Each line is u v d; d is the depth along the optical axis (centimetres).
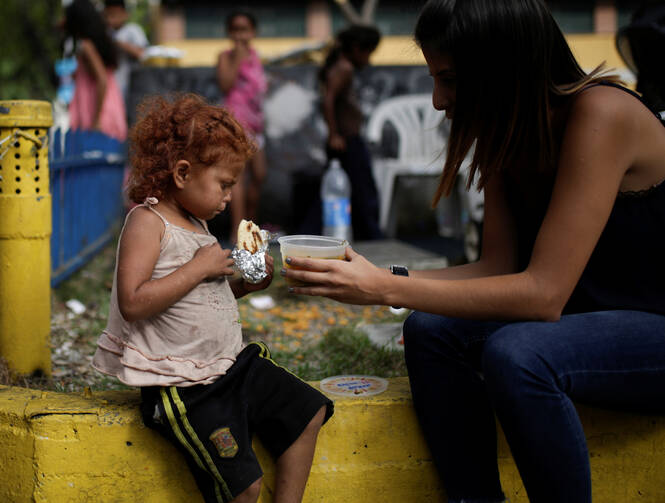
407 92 727
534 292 191
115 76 761
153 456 212
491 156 203
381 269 198
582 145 188
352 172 655
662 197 196
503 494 219
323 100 652
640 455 228
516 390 183
